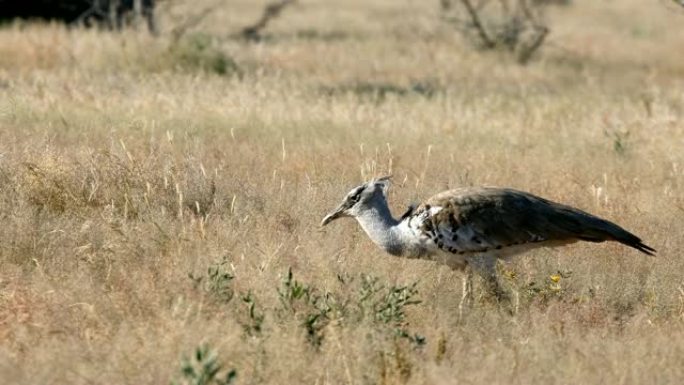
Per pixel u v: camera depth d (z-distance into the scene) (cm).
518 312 1562
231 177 2136
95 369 1273
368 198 1616
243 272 1606
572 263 1778
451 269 1681
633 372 1308
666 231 1986
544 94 3981
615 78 4606
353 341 1355
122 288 1528
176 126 2669
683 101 3747
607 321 1541
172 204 1947
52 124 2620
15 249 1695
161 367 1266
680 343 1427
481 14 5662
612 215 2088
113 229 1741
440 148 2598
